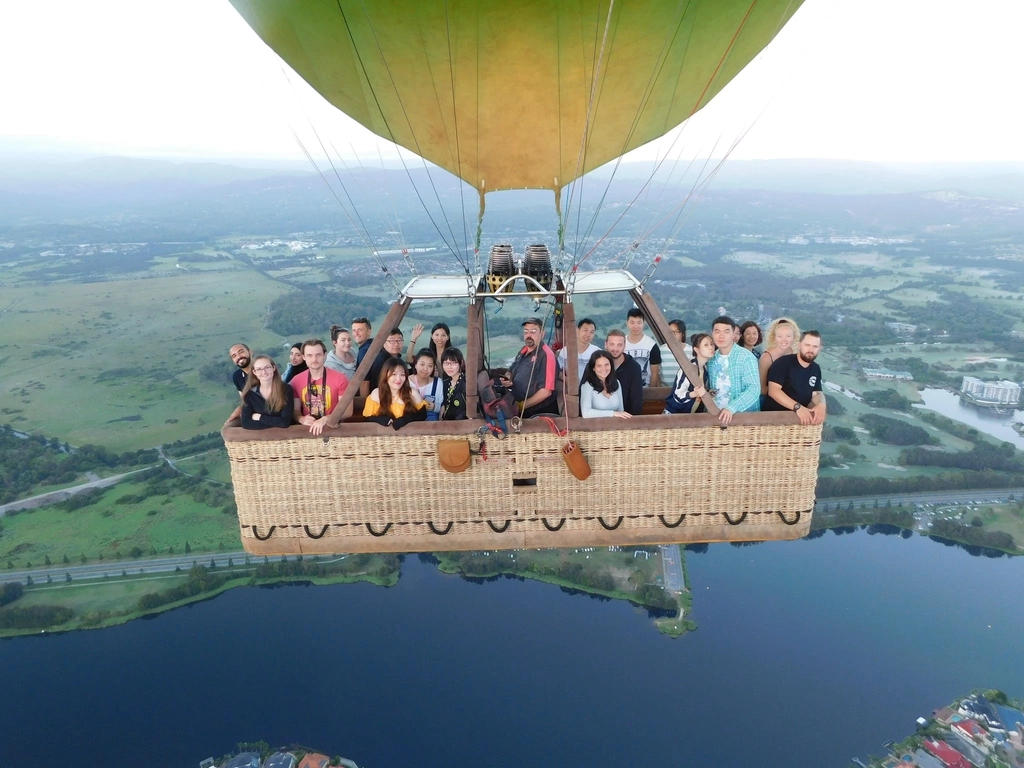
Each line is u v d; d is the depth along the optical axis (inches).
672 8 151.2
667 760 1066.7
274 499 192.5
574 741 1132.5
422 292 183.3
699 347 203.9
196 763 1117.1
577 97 174.9
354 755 1120.8
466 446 185.5
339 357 244.2
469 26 153.7
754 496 193.3
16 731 1184.2
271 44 176.1
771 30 170.2
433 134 188.2
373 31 156.6
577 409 184.5
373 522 194.1
